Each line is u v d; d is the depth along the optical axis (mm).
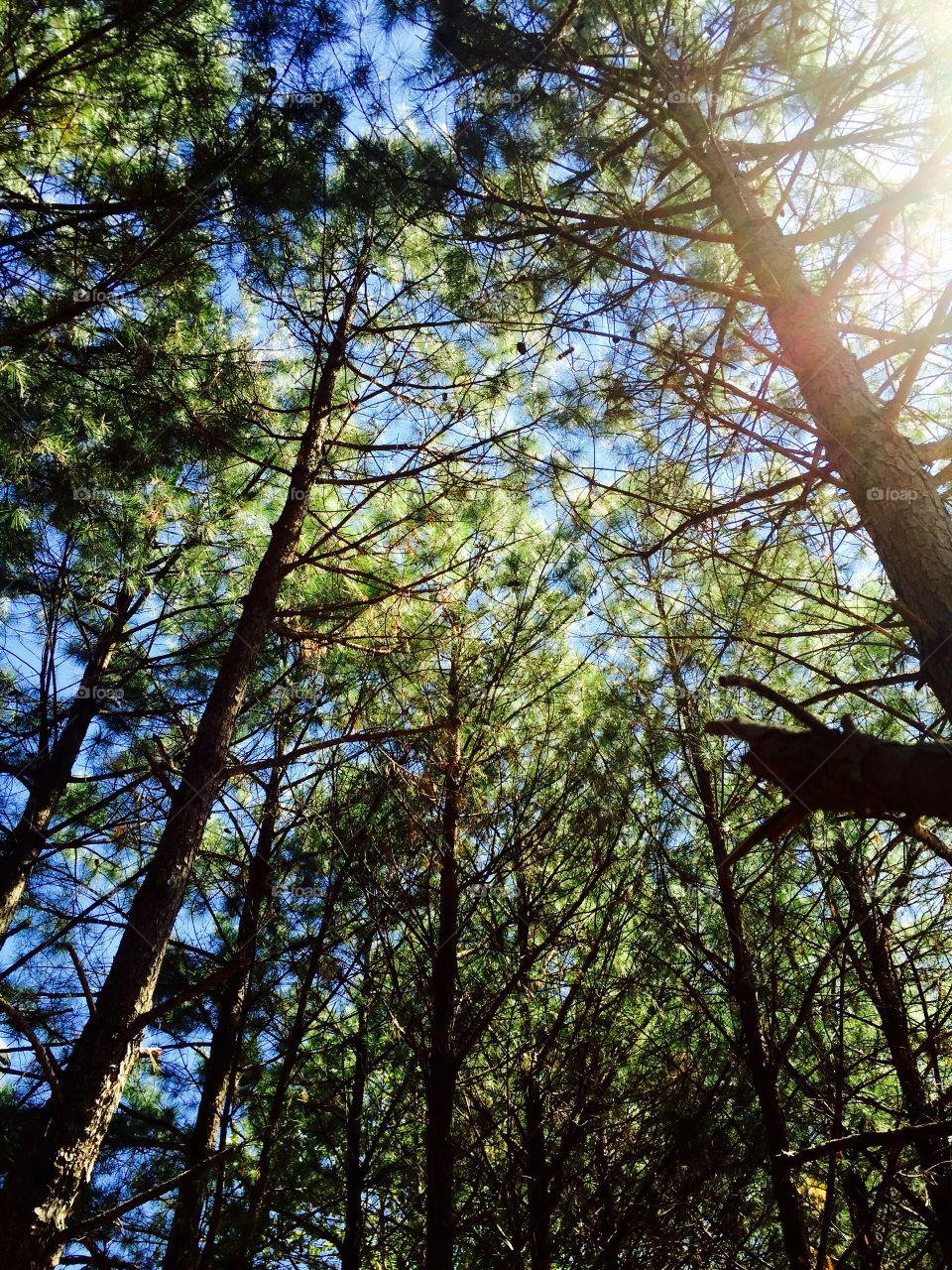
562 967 6312
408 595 6258
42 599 7180
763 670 5809
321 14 5004
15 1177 3609
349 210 5668
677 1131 5406
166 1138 6582
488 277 5652
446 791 6371
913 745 2297
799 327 4379
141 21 4934
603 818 6309
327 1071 6988
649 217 5156
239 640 5496
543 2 5242
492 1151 6234
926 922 5645
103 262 5492
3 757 7238
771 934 5836
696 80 5004
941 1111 5016
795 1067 5891
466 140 5258
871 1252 5148
